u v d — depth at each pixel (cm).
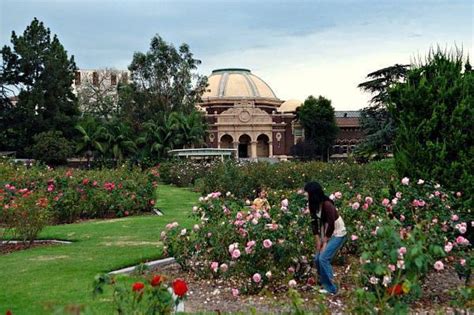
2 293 791
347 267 887
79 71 8631
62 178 1855
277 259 793
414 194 950
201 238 895
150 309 462
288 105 10019
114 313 638
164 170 3872
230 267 834
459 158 1058
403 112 1133
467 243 791
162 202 2436
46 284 845
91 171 2191
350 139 9112
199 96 6819
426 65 1169
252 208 929
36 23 5681
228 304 733
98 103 7125
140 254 1095
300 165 2967
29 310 693
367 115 4762
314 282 798
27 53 5462
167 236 952
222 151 4450
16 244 1291
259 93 10238
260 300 748
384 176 1958
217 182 2631
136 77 6488
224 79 10312
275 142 9319
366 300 483
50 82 5512
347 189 1160
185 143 5522
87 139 5247
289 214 835
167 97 6450
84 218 1873
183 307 714
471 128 1063
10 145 5472
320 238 764
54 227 1593
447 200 956
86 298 744
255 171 2670
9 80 5591
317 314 570
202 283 857
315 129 8412
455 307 559
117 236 1381
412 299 654
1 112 5459
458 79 1102
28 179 1850
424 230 843
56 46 5684
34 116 5384
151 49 6544
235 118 9244
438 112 1081
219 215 955
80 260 1047
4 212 1316
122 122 5788
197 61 6681
